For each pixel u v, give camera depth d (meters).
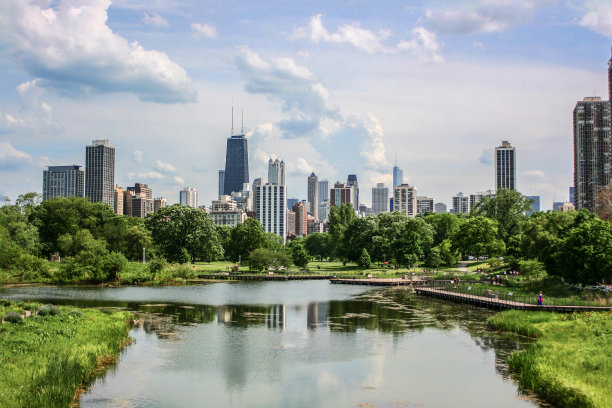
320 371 47.31
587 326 58.12
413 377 45.47
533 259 120.62
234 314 79.44
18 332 50.47
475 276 129.88
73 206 174.00
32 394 35.41
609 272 85.88
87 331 55.41
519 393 40.97
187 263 163.12
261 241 185.12
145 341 58.88
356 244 181.62
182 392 41.25
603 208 128.00
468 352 53.97
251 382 44.06
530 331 61.16
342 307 88.12
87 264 128.12
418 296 106.19
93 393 40.66
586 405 34.84
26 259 128.62
